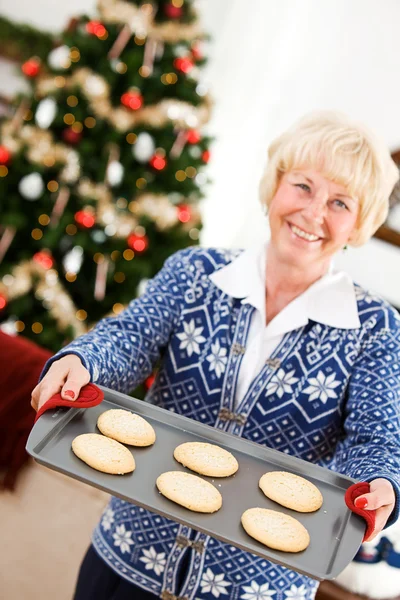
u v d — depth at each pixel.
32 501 2.66
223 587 1.34
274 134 4.46
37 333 3.53
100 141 3.43
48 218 3.47
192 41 3.58
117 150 3.44
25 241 3.59
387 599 1.66
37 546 2.46
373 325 1.39
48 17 4.40
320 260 1.37
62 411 1.20
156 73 3.49
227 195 4.53
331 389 1.36
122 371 1.32
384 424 1.27
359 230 1.38
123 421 1.25
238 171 4.50
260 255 1.44
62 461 1.13
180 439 1.28
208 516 1.12
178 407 1.42
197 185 3.70
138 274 3.59
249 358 1.39
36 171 3.33
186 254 1.49
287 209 1.34
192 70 3.64
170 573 1.35
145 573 1.37
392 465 1.17
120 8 3.33
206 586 1.34
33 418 2.63
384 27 4.14
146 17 3.37
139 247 3.49
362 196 1.33
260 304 1.39
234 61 4.35
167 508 1.10
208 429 1.31
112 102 3.45
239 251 1.49
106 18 3.37
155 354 1.41
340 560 1.03
